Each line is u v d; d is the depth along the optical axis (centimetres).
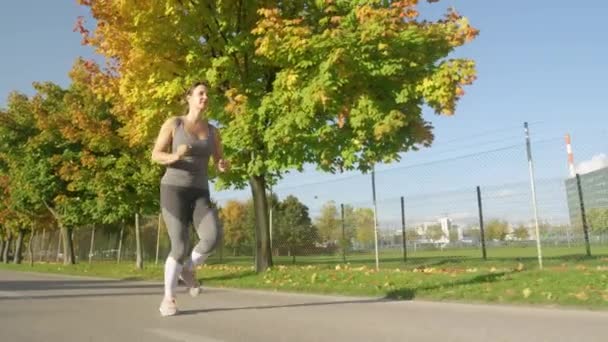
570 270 837
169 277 489
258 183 1254
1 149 2903
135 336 385
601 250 1198
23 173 2511
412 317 477
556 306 548
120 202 1961
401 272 970
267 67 1146
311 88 939
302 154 1070
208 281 1101
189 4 1075
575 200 1157
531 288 647
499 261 1214
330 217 1678
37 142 2395
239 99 1031
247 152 1177
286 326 424
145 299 672
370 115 986
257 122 1065
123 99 1411
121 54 1178
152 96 1130
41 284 1069
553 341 356
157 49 1117
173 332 398
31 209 2997
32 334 401
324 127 1023
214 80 1074
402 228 1449
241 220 3694
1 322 462
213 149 487
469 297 623
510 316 484
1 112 2770
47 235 4469
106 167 2017
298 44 947
